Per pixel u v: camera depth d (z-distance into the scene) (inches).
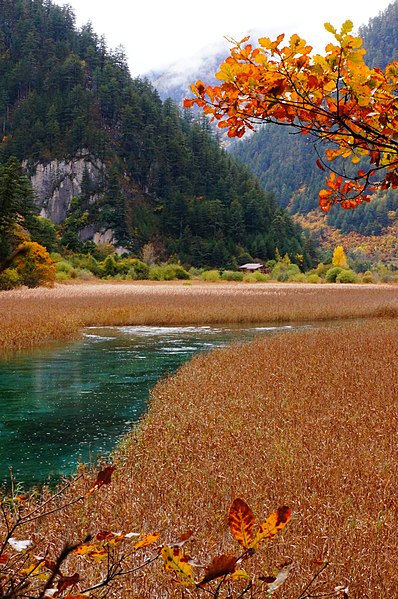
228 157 7544.3
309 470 224.2
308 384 430.6
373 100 81.2
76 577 48.8
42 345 800.9
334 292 2047.2
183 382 469.7
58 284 2292.1
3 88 6889.8
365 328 911.7
